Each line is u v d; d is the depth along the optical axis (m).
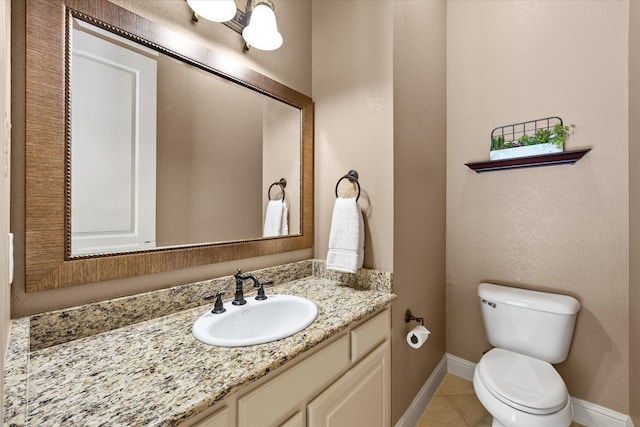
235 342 0.80
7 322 0.62
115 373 0.66
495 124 1.82
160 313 1.00
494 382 1.25
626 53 1.42
